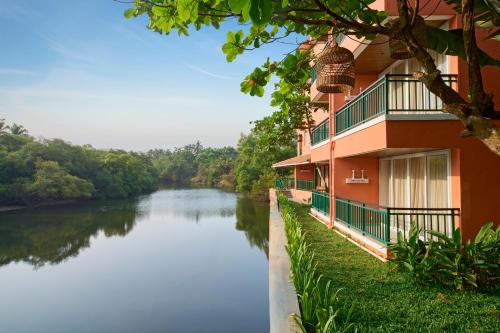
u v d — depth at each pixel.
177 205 54.25
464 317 5.30
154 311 14.01
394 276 7.30
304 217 17.53
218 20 4.37
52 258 23.98
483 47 7.69
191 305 14.41
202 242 27.45
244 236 28.95
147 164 112.69
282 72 5.07
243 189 68.81
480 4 4.47
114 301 15.42
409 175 10.59
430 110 7.75
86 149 77.50
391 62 11.33
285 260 9.95
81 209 50.50
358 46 9.92
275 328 5.33
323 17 4.70
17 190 50.22
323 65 6.11
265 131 26.03
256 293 15.60
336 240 11.22
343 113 12.07
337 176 13.08
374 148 8.59
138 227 35.41
